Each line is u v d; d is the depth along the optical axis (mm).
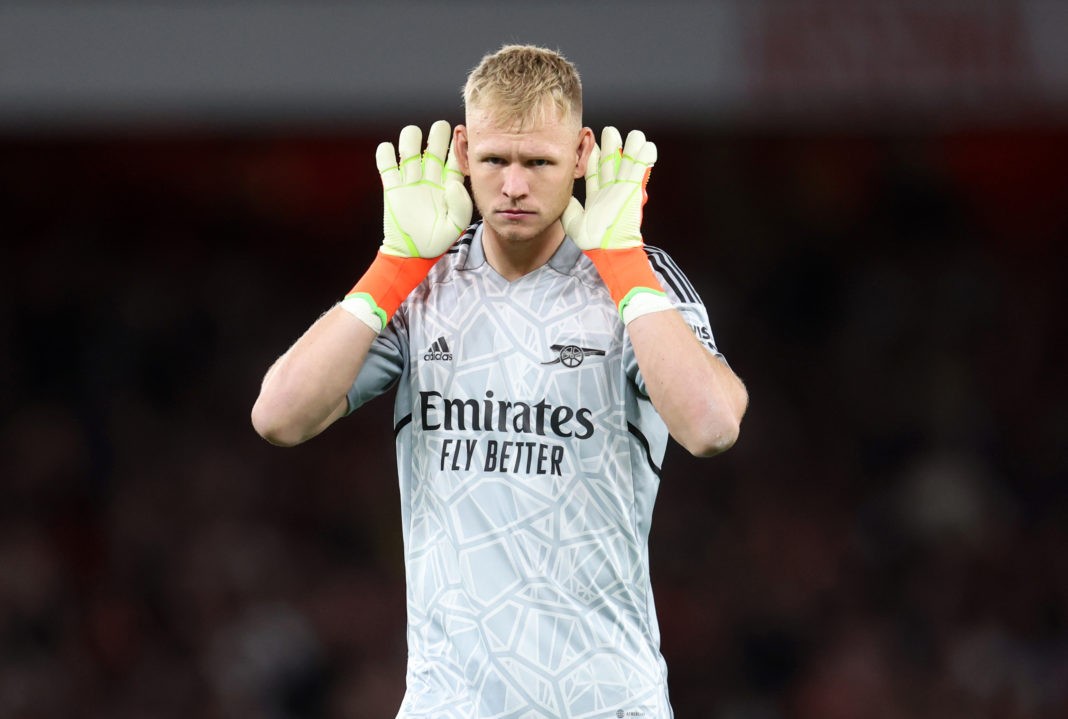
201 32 30312
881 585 39094
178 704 36281
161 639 37781
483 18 30078
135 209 46281
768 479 42156
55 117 35938
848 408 43938
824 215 46750
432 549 11570
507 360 11477
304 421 11375
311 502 41344
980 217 46562
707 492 41188
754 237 46594
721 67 29938
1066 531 40500
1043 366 44375
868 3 30141
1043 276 45656
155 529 40250
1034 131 46094
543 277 11633
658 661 11719
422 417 11664
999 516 40938
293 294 46250
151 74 30188
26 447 41750
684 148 46812
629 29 29922
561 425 11352
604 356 11422
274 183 46844
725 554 39531
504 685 11266
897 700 35906
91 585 39000
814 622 37969
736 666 37125
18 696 35625
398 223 11562
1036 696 35719
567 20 29984
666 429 11820
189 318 44812
